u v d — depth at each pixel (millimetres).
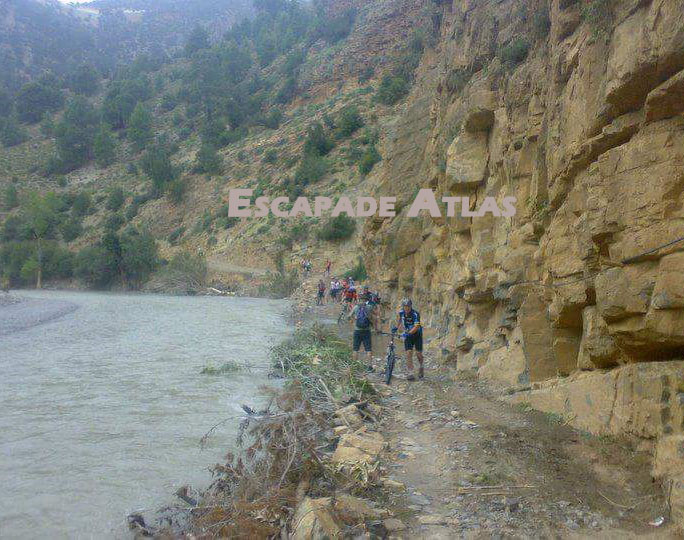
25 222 82375
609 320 5246
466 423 6762
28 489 4918
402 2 95312
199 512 4258
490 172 10547
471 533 4039
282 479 4484
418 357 9898
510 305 8609
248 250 55812
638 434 4980
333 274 42906
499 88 10289
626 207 4988
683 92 4547
